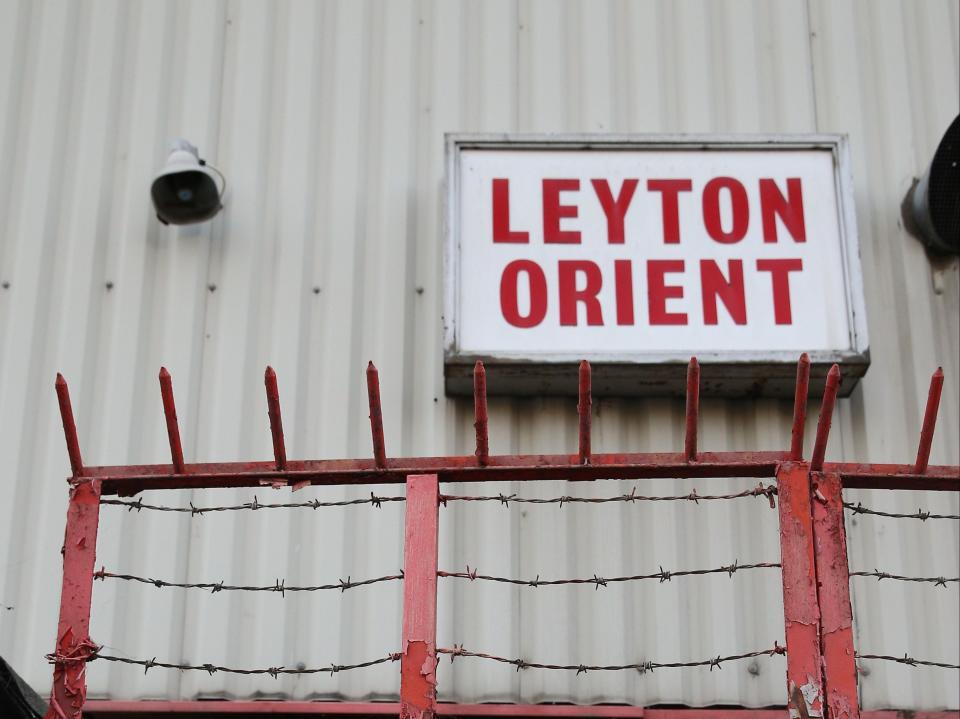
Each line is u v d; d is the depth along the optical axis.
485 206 7.00
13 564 6.44
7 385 6.78
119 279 7.05
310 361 6.89
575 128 7.46
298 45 7.61
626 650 6.36
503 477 4.91
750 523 6.61
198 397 6.80
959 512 6.67
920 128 7.55
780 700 6.30
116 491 4.90
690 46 7.64
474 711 6.12
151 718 6.10
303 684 6.25
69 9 7.64
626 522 6.60
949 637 6.44
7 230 7.14
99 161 7.34
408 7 7.71
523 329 6.75
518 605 6.43
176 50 7.59
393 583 6.46
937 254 7.27
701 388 6.84
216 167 7.32
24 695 5.19
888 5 7.80
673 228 6.98
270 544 6.49
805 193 7.07
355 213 7.24
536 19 7.69
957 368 7.04
